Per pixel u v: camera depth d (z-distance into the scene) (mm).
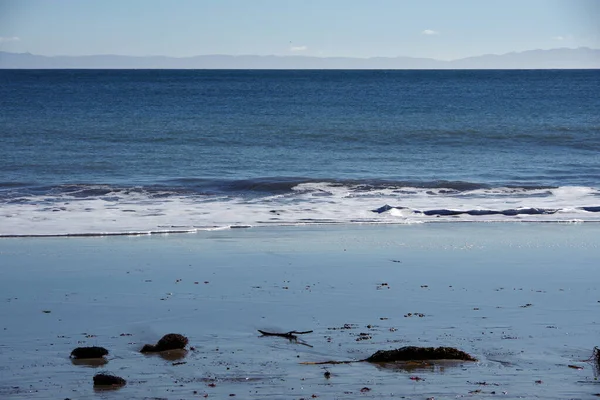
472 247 14938
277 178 24484
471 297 10875
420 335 8938
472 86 120188
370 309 10180
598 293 11188
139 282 11719
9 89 98875
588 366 7848
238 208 19703
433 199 21516
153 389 7117
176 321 9562
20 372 7578
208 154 31938
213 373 7590
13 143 34625
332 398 6895
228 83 132750
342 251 14398
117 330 9164
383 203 20750
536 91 99375
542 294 11094
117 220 17688
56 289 11242
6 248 14445
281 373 7598
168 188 22641
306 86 120000
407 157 31734
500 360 8031
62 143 34938
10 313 9867
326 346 8508
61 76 178125
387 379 7422
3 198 20594
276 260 13523
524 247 14977
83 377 7449
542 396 6973
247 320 9617
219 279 11961
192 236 15969
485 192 22734
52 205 19672
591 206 20047
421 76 193750
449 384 7281
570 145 36125
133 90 99312
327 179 24438
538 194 22438
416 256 13977
